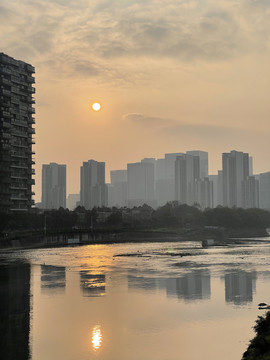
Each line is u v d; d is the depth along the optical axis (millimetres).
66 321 52188
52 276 91750
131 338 44812
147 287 76125
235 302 62062
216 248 183750
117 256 142750
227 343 42531
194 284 78750
